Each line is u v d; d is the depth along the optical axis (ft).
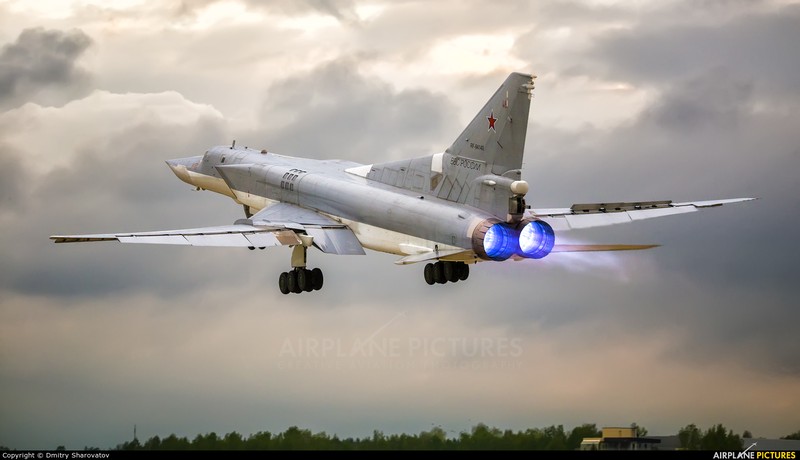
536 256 361.71
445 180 379.14
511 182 356.38
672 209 400.67
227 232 405.39
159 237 390.21
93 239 376.89
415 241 383.45
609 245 361.92
